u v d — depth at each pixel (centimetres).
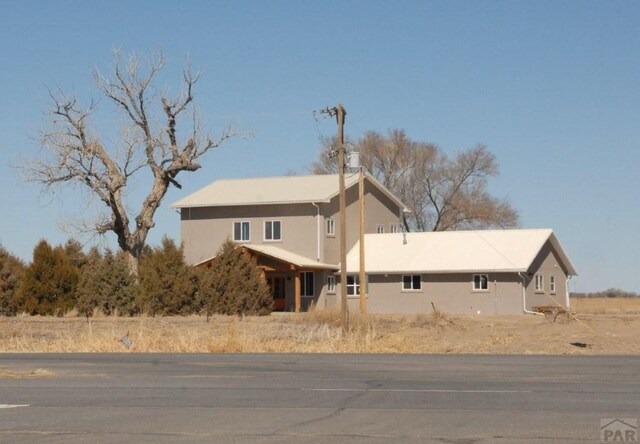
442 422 1327
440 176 9031
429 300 6256
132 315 5575
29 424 1337
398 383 1870
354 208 6912
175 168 6334
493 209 8962
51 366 2353
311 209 6538
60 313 5659
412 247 6525
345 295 3872
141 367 2325
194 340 3228
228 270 5541
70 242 6469
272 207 6638
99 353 2970
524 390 1716
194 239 6812
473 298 6125
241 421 1351
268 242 6638
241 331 3725
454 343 3406
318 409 1472
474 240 6406
